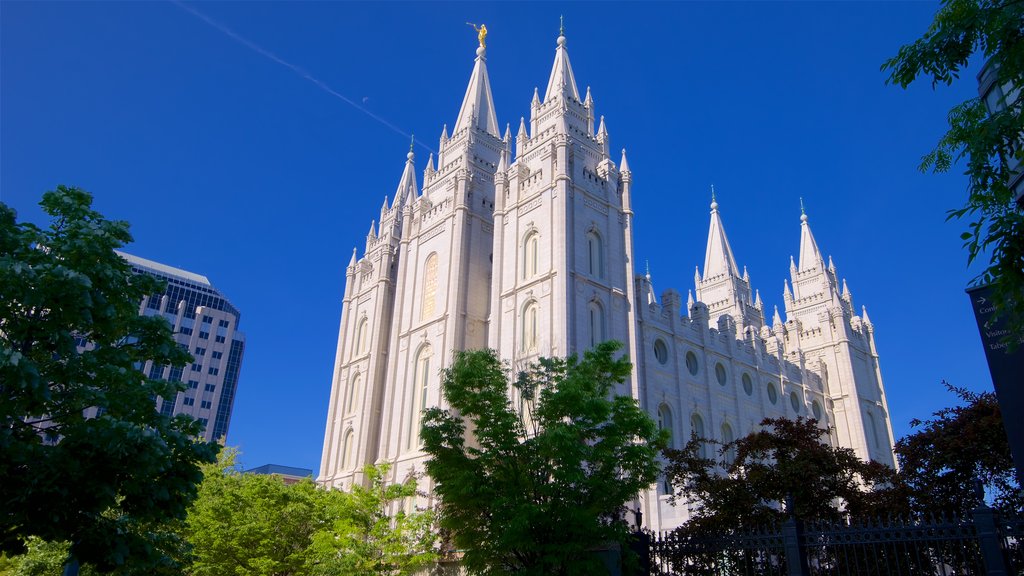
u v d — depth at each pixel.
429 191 68.31
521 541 20.73
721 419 58.72
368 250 74.69
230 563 34.03
